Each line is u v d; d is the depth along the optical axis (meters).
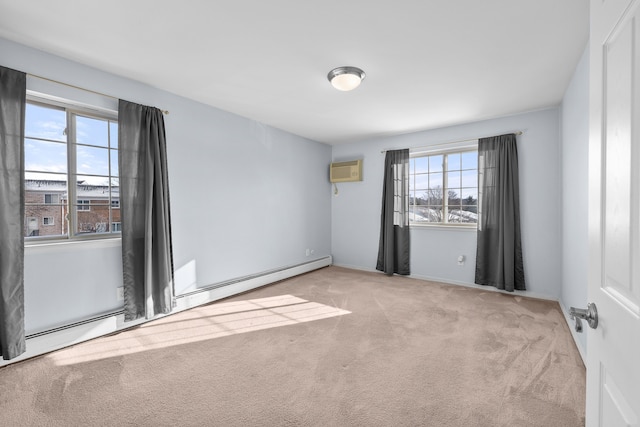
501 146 3.82
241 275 3.95
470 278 4.19
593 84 0.83
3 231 2.03
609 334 0.72
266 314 3.11
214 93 3.15
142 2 1.75
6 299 2.03
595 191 0.82
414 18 1.89
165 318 2.98
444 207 4.47
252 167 4.07
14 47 2.14
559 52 2.30
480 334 2.63
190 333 2.65
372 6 1.78
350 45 2.22
